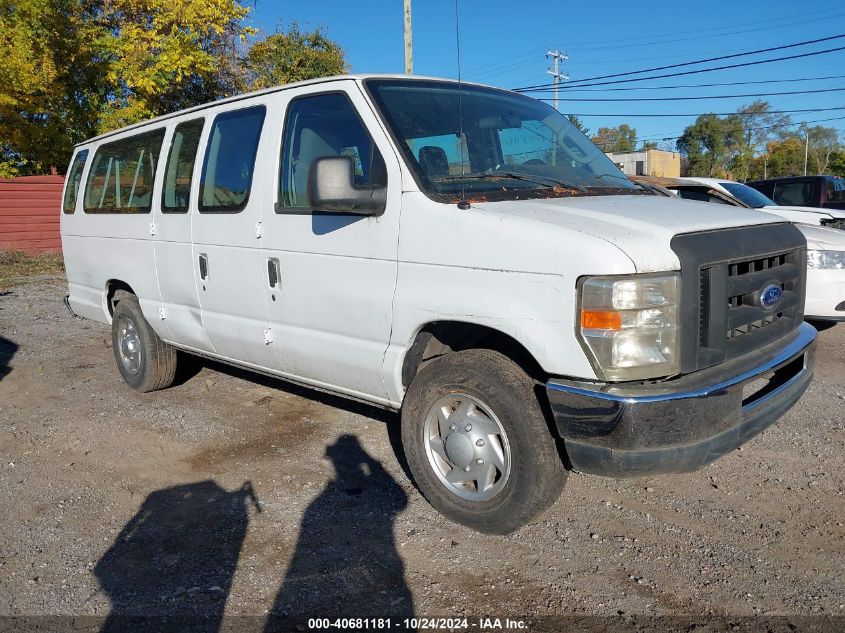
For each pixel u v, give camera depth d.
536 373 3.33
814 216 9.31
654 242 2.97
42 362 7.29
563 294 2.96
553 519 3.73
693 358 3.02
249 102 4.56
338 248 3.83
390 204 3.58
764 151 74.50
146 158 5.48
